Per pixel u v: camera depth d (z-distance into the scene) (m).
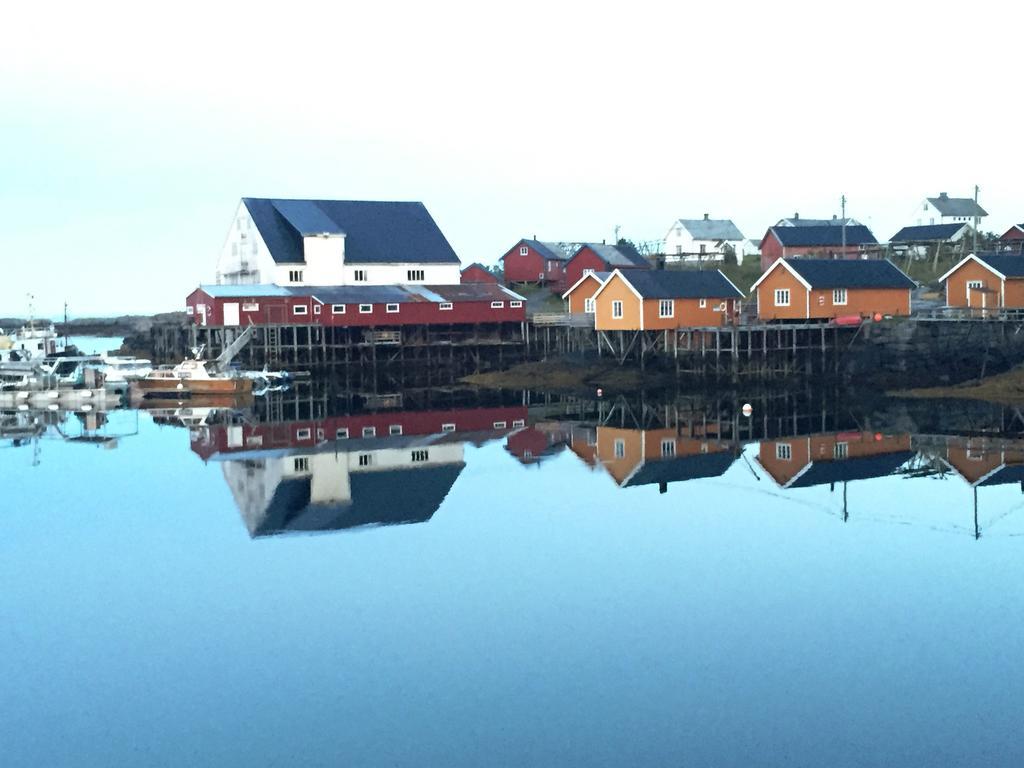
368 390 74.50
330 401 67.94
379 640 23.84
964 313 67.56
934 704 20.36
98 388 71.00
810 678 21.56
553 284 108.88
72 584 27.98
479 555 30.12
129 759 18.88
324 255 91.00
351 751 19.05
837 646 23.06
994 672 21.64
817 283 69.19
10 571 29.16
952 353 64.00
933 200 128.25
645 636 23.80
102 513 35.66
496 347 86.06
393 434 52.50
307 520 34.53
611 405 62.66
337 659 22.91
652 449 46.03
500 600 26.25
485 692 21.19
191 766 18.61
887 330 66.69
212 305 81.38
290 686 21.61
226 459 45.69
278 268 89.50
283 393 73.00
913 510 34.22
